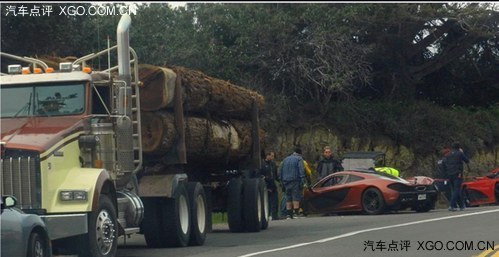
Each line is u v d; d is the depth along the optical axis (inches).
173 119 811.4
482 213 1173.1
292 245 821.2
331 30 1852.9
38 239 585.9
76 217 644.7
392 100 2114.9
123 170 725.3
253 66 1887.3
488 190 1478.8
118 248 838.5
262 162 1139.9
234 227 1039.0
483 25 1975.9
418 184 1320.1
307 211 1369.3
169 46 1675.7
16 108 706.8
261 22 1839.3
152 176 821.2
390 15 1897.1
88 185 655.8
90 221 657.6
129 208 743.1
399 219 1128.2
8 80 715.4
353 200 1320.1
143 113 789.9
